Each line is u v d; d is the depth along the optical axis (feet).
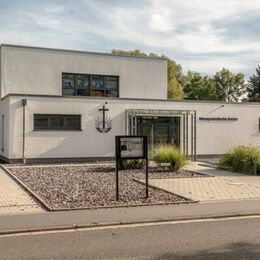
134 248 24.99
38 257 23.29
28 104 80.23
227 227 30.30
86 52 99.60
